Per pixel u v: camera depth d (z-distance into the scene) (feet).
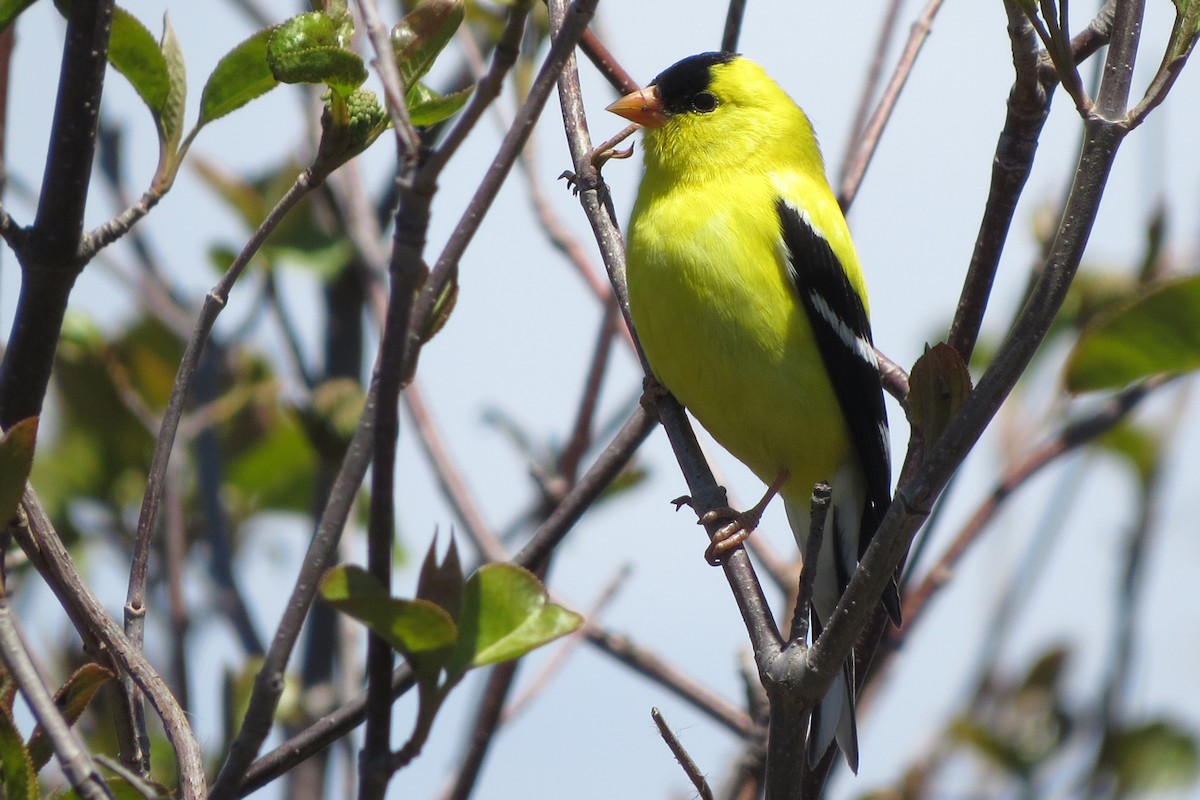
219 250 32.55
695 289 27.27
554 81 11.33
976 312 19.01
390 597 11.19
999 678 27.81
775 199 28.40
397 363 10.98
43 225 14.85
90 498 30.73
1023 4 13.37
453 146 10.63
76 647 25.02
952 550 24.49
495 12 29.89
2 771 12.99
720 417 28.19
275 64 13.98
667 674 25.75
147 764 14.90
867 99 27.73
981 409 13.94
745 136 29.30
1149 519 27.25
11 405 15.46
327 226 31.83
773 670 15.58
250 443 33.17
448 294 13.82
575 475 27.89
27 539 14.48
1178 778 25.93
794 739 15.72
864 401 28.43
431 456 27.43
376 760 11.52
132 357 31.99
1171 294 22.25
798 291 27.81
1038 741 26.94
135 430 31.09
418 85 15.49
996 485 24.58
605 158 24.84
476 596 12.17
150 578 28.63
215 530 28.53
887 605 22.66
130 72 15.62
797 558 30.09
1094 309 28.55
